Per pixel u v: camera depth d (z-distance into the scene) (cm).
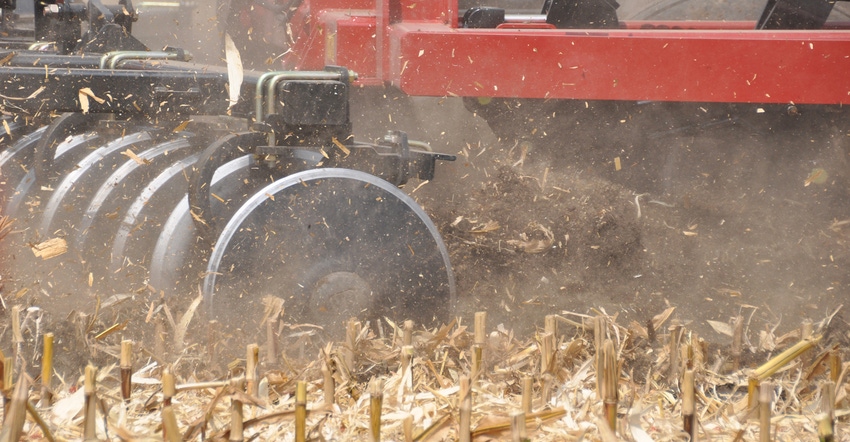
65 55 2084
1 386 988
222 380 1207
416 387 1177
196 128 1870
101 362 1266
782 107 1970
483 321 1148
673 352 1285
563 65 1812
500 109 1931
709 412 1160
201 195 1404
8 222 1427
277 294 1383
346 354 1245
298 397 886
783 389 1264
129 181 1639
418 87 1817
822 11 2325
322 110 1532
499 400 1116
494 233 1845
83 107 1501
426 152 1662
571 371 1277
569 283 1769
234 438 903
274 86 1502
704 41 1800
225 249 1343
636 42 1805
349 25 2128
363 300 1429
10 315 1370
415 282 1474
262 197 1371
